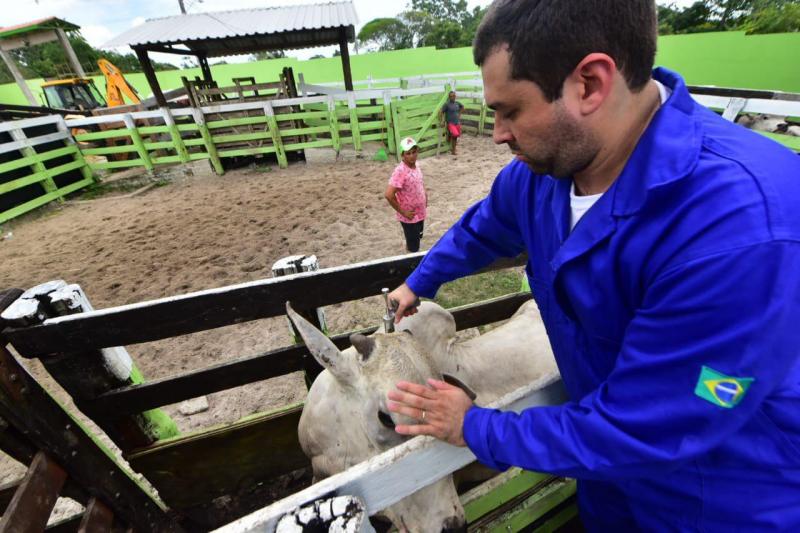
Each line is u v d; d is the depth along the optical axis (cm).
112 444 285
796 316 65
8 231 719
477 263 154
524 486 176
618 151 84
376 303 435
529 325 220
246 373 211
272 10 1201
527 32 72
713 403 71
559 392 126
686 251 71
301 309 194
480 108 1196
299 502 86
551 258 108
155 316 175
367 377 139
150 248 597
